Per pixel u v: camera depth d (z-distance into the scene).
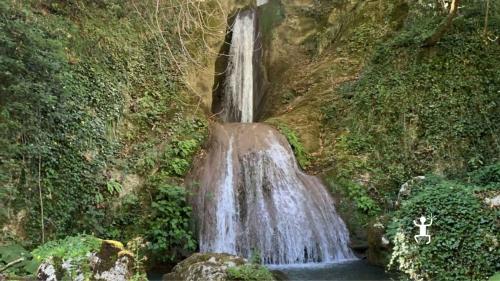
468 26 11.18
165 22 11.44
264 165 10.52
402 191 9.42
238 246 9.33
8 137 7.13
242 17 16.69
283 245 9.34
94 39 9.71
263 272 6.79
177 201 9.04
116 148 9.24
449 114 10.37
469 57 10.80
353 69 13.17
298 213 9.81
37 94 7.35
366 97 11.53
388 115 10.99
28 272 5.71
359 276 7.86
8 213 6.97
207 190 9.70
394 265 7.92
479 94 10.34
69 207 7.88
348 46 13.91
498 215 6.30
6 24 7.25
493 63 10.59
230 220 9.56
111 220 8.54
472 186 7.34
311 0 16.75
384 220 8.81
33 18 8.31
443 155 10.06
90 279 5.10
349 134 11.38
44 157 7.65
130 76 10.27
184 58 11.41
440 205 6.63
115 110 9.49
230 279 6.54
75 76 8.80
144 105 10.18
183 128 10.55
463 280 6.14
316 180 10.75
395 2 13.41
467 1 11.34
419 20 12.05
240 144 10.96
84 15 9.89
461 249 6.25
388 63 11.71
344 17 15.21
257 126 11.76
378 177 10.38
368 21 13.87
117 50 10.18
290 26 16.48
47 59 7.56
